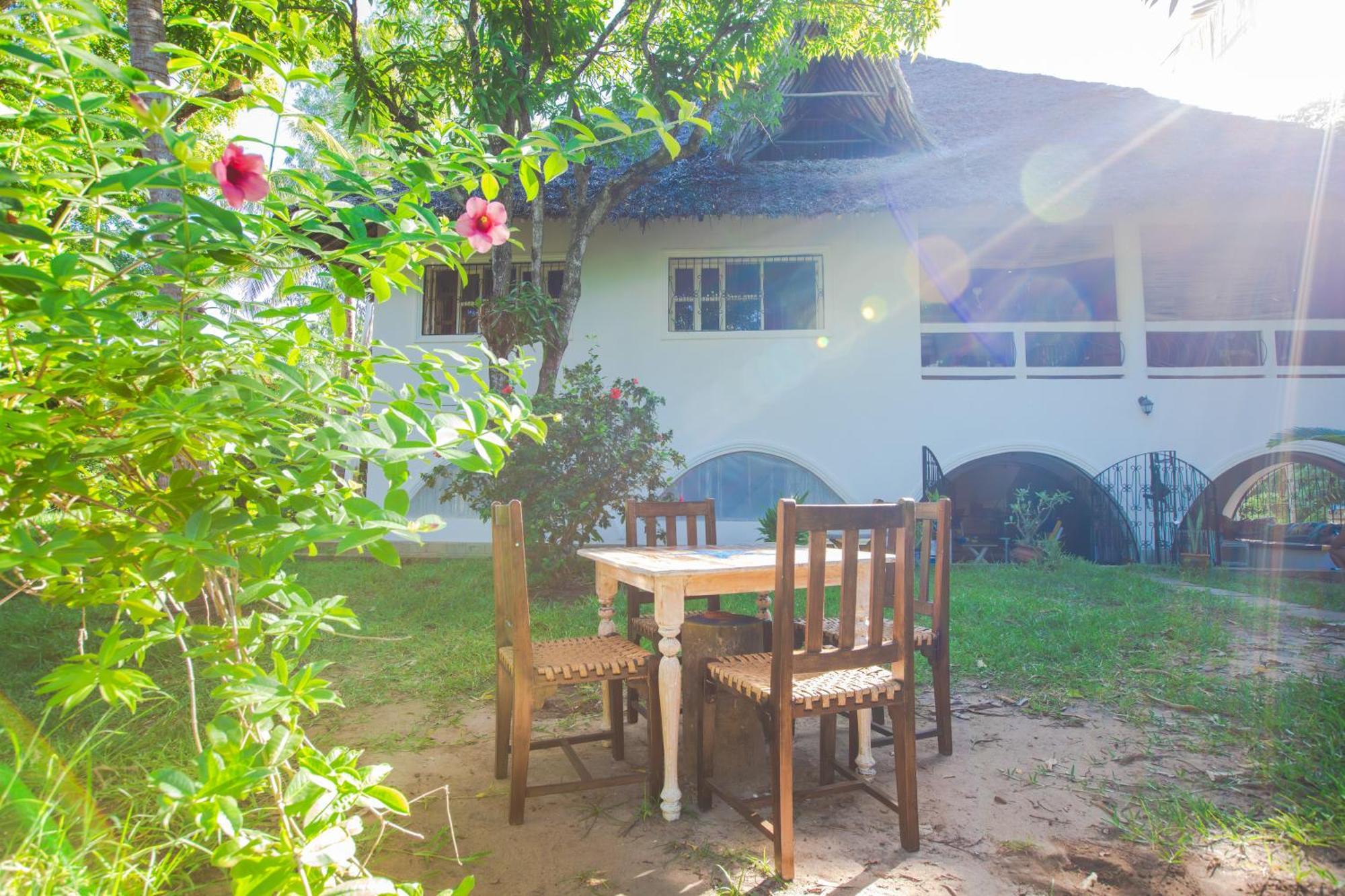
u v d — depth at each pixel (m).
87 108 1.39
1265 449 10.68
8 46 1.27
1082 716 3.92
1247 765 3.23
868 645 2.59
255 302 1.62
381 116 8.52
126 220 1.71
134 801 2.52
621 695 3.47
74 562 1.29
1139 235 11.05
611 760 3.46
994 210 10.60
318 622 1.63
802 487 11.10
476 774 3.26
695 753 3.03
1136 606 6.57
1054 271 12.37
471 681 4.54
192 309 1.53
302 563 9.59
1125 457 10.84
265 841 1.43
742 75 9.34
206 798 1.32
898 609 2.64
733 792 3.11
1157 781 3.09
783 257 11.44
